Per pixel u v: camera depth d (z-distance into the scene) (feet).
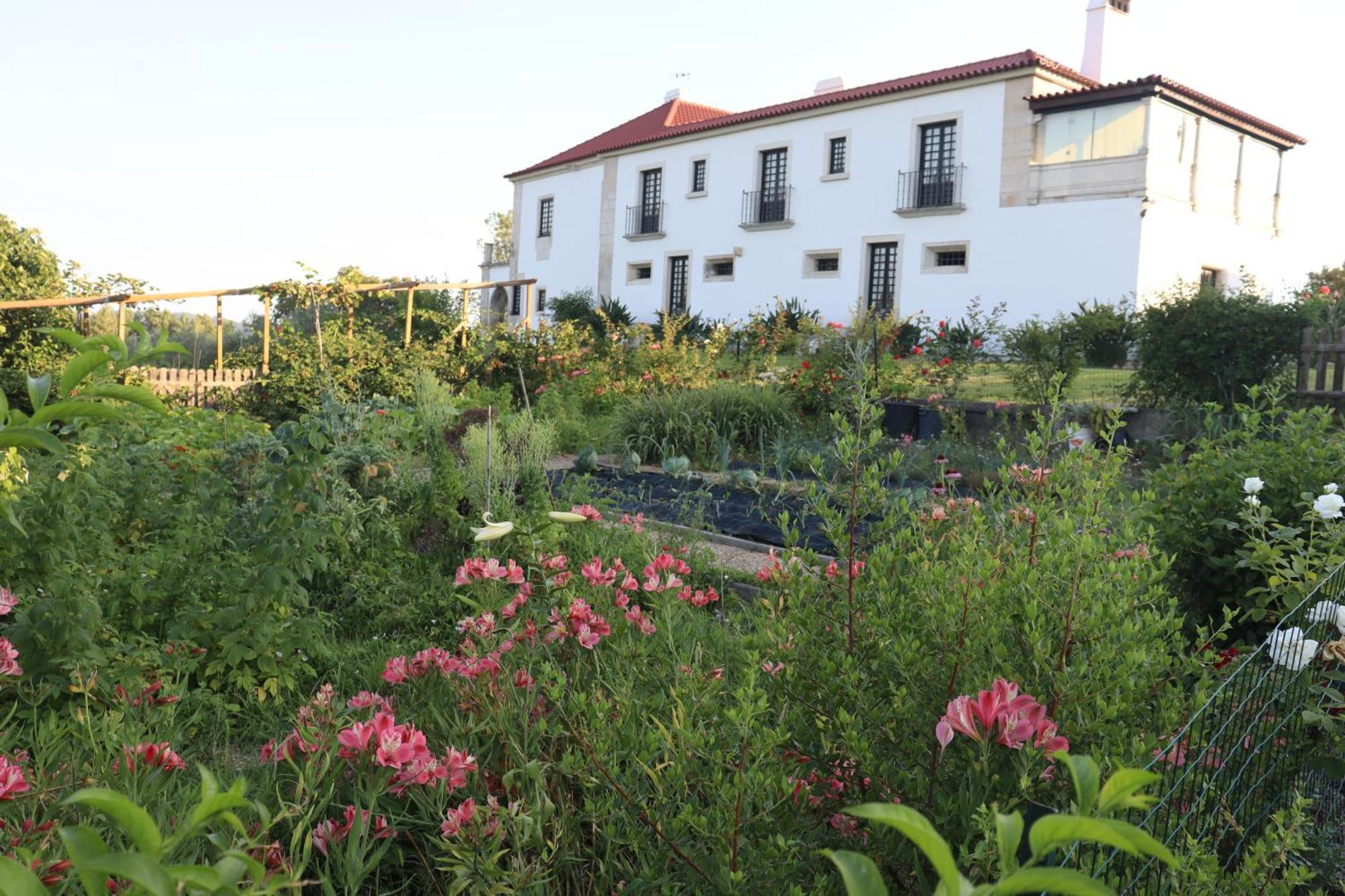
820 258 85.92
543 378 48.60
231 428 24.63
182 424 25.54
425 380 39.42
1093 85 73.41
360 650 12.34
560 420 37.27
